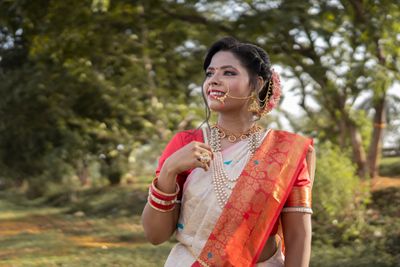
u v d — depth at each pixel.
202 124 2.21
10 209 21.48
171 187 2.03
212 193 2.04
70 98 19.08
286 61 13.30
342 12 11.22
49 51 14.55
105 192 23.36
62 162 23.38
